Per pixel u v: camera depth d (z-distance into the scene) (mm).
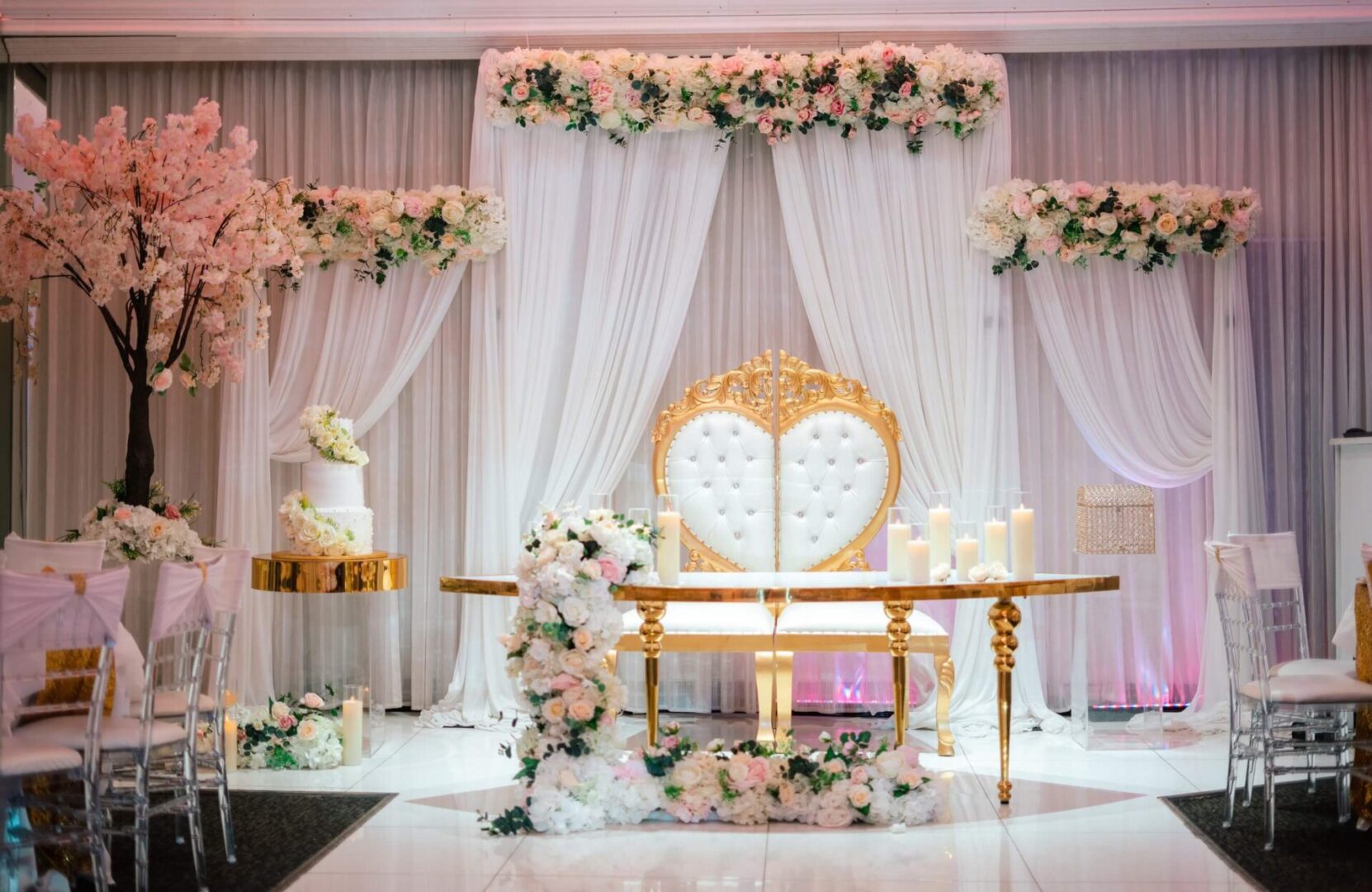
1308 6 5797
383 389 6121
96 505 6121
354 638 5410
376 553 5516
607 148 6129
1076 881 3713
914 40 6074
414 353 6137
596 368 6086
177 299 5168
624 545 4492
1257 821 4348
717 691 6309
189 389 5488
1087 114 6262
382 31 5949
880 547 6141
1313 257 6199
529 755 4461
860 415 5719
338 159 6309
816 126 6098
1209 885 3678
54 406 6172
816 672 6285
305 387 6141
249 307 5902
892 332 6047
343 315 6141
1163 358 6098
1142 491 5680
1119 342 6094
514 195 6090
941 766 5199
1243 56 6250
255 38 5973
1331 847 4023
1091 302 6098
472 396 6102
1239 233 5965
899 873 3795
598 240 6109
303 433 6102
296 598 5992
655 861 3928
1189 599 6191
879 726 6039
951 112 5922
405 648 6340
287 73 6312
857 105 5941
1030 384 6195
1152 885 3680
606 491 6086
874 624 5051
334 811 4512
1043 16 5887
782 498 5648
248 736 5230
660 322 6098
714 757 4602
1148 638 5812
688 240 6113
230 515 5902
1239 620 4426
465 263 6156
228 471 5918
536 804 4246
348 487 5457
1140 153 6250
